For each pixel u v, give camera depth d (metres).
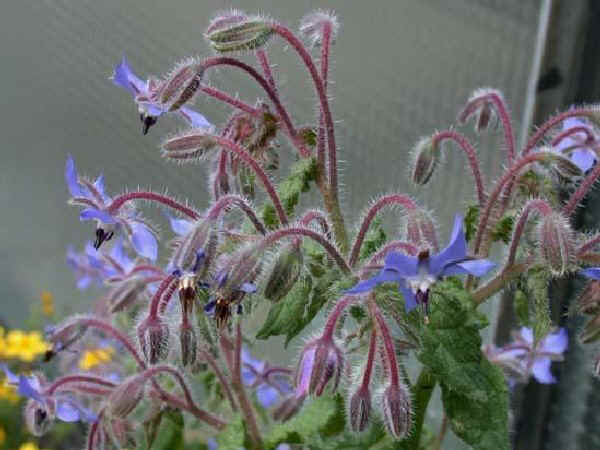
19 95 0.69
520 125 0.37
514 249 0.26
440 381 0.25
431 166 0.28
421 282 0.23
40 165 0.71
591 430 0.39
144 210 0.53
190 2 0.50
